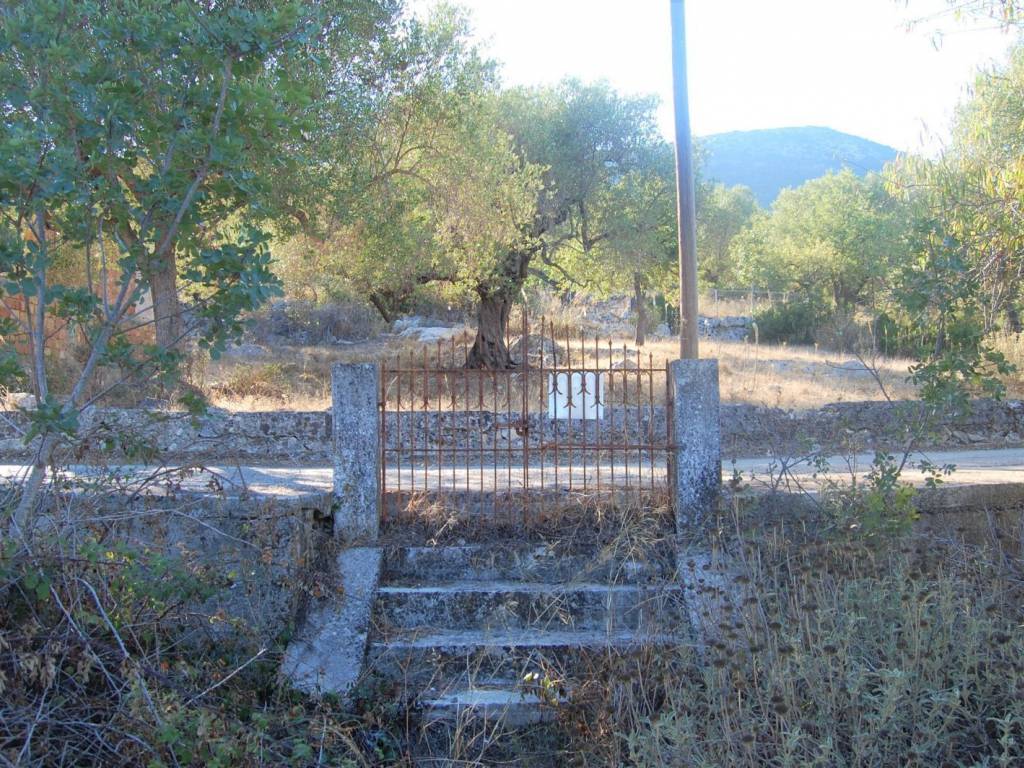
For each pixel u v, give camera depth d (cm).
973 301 587
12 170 391
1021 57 974
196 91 434
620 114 2114
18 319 443
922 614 427
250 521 534
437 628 518
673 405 593
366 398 570
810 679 406
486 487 644
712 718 413
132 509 520
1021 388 1311
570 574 555
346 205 1240
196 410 482
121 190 438
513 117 2011
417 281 1698
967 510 586
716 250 3488
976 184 798
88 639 389
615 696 430
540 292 2395
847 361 1822
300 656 475
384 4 1296
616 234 2064
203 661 457
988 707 411
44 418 390
